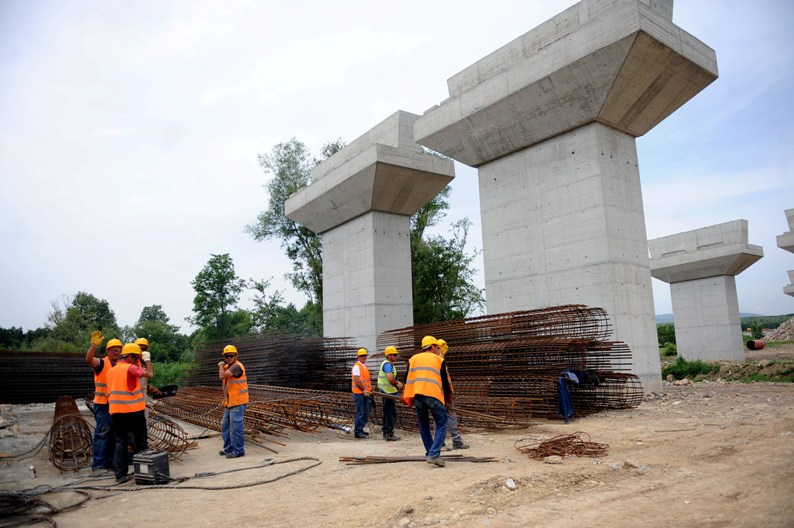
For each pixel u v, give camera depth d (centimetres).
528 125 1702
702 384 2098
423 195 2317
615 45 1383
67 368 1772
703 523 433
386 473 672
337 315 2483
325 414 1214
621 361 1522
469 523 455
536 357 1239
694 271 3406
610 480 600
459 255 3356
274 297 4106
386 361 1017
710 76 1526
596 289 1541
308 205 2594
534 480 588
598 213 1552
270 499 571
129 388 696
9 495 563
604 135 1597
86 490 641
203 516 515
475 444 902
